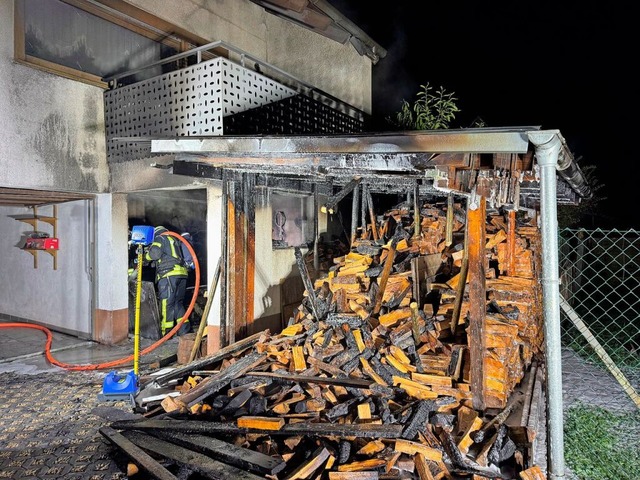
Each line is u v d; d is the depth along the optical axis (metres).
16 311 8.77
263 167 4.45
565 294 7.77
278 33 8.75
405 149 2.89
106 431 3.89
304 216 7.67
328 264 7.69
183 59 7.48
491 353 3.77
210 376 4.68
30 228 8.48
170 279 7.62
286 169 4.44
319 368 4.29
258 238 6.30
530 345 4.85
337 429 3.33
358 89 9.36
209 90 5.57
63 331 7.94
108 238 7.16
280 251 6.84
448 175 2.92
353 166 3.36
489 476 2.97
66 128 6.40
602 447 4.16
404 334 4.22
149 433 3.77
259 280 6.32
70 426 4.36
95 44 6.88
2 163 5.64
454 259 5.31
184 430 3.66
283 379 4.20
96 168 6.83
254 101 5.98
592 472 3.76
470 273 3.56
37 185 6.05
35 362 6.45
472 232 3.54
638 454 4.05
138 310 5.09
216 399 4.09
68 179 6.44
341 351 4.40
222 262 5.41
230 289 5.51
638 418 4.77
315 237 7.62
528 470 2.92
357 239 6.53
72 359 6.56
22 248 7.99
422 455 3.08
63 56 6.48
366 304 5.03
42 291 8.27
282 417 3.63
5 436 4.16
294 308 7.20
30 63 5.89
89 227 7.38
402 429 3.30
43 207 8.17
